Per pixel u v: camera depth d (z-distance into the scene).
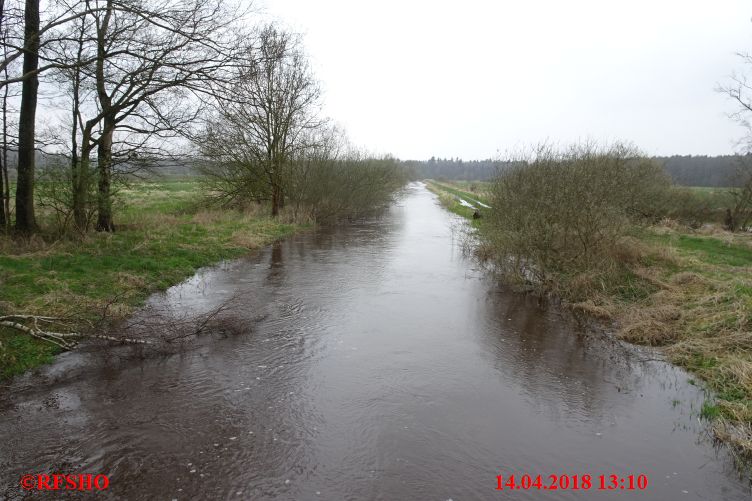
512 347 8.29
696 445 5.42
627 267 12.23
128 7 9.75
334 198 26.03
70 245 12.27
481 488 4.57
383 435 5.41
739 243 17.70
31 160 12.50
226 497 4.31
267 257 15.87
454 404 6.19
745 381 6.44
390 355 7.73
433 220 29.67
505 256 13.27
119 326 8.05
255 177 22.64
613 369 7.45
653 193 22.50
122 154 14.33
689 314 9.06
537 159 13.52
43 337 7.22
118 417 5.58
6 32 10.46
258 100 19.08
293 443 5.19
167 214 22.66
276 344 8.04
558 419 5.91
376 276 13.36
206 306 9.91
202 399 6.07
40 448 4.93
